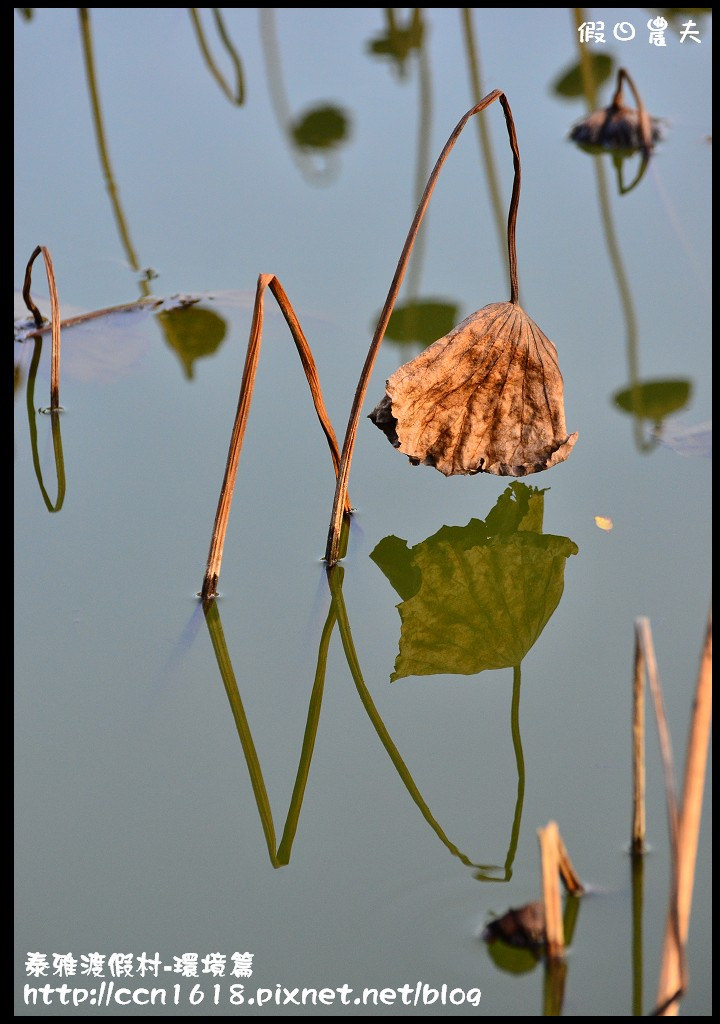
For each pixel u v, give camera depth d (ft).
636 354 21.94
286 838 20.56
